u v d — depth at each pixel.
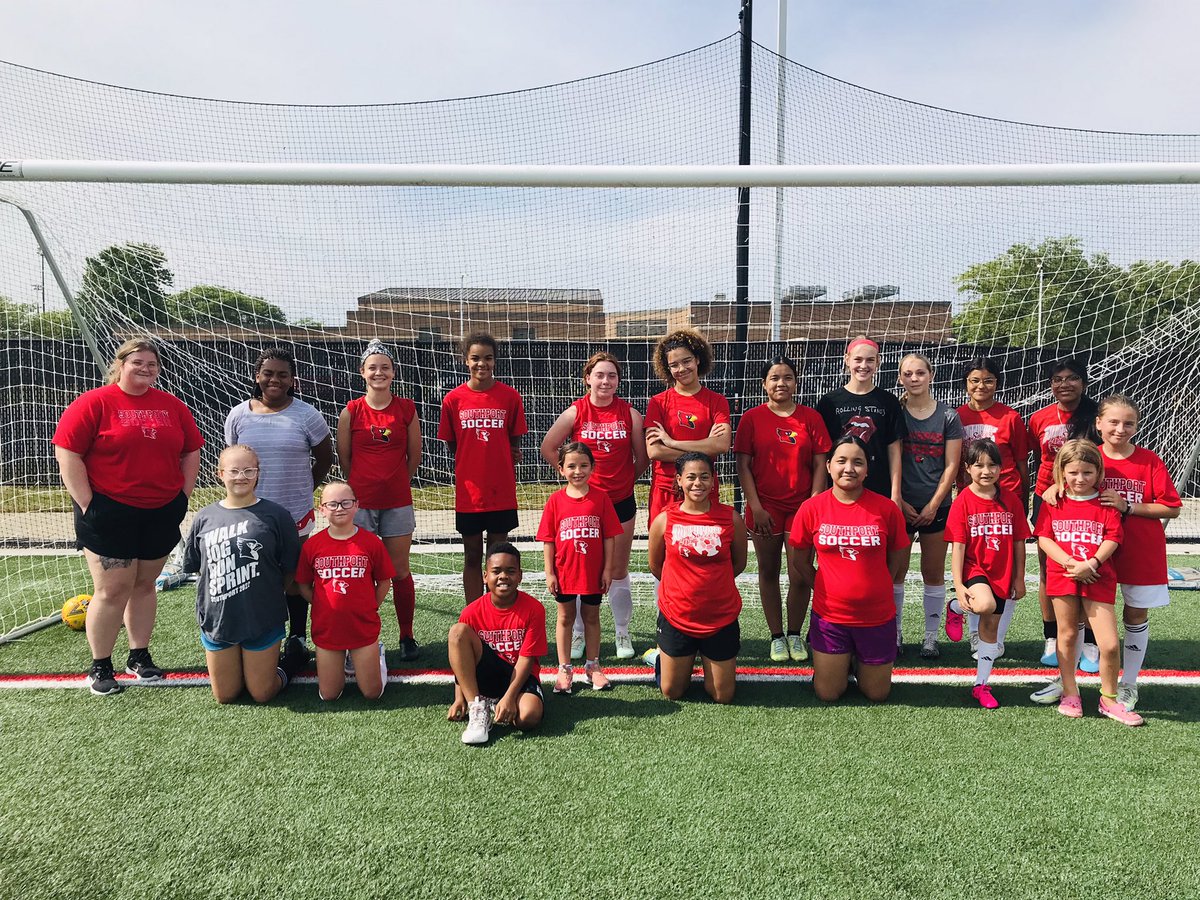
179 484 3.19
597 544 3.15
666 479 3.46
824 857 1.94
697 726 2.79
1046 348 5.99
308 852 1.97
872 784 2.33
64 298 4.92
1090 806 2.20
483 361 3.59
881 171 4.09
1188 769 2.44
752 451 3.56
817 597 3.03
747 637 4.01
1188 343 5.52
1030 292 5.93
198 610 2.91
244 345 5.78
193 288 5.44
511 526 3.72
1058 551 2.89
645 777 2.38
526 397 7.12
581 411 3.55
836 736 2.70
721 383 5.84
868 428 3.45
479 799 2.24
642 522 7.41
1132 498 2.92
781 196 5.70
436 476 7.20
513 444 3.82
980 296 5.98
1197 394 5.54
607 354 3.54
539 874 1.87
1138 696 3.10
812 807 2.19
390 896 1.79
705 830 2.07
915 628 4.16
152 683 3.23
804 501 3.47
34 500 7.08
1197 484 5.65
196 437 3.30
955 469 3.55
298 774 2.41
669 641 2.98
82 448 2.92
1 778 2.39
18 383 6.28
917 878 1.86
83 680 3.28
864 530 2.94
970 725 2.80
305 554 3.00
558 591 3.17
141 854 1.97
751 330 6.05
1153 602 2.83
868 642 2.96
